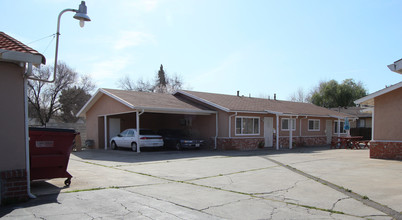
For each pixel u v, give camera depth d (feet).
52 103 117.60
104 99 72.69
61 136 26.30
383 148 49.52
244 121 71.92
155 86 179.22
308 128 89.25
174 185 28.02
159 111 62.08
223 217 18.60
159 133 72.18
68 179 27.30
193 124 76.33
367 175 33.17
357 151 67.00
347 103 151.53
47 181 29.45
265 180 30.58
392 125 48.73
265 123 77.25
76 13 26.13
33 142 25.05
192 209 20.17
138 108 58.70
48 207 20.22
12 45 22.59
